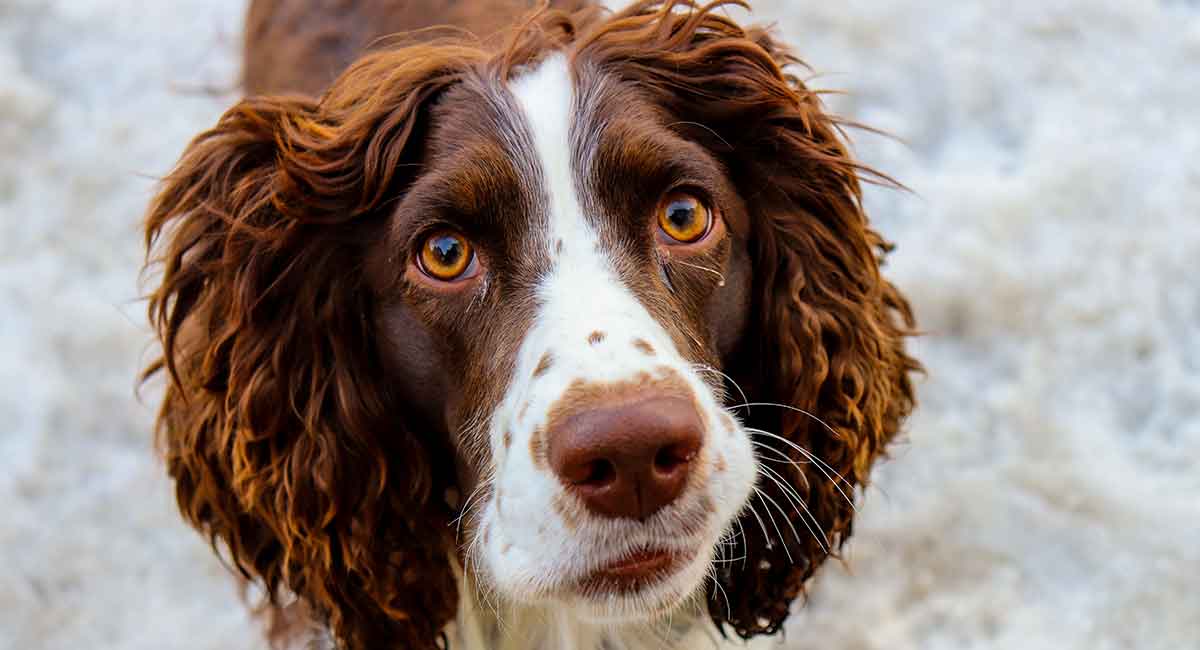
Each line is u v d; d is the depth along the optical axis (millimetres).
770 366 606
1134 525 815
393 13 748
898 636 793
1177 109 1016
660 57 578
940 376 880
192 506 653
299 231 581
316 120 593
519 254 544
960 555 815
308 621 696
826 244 606
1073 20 1070
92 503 872
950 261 916
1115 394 873
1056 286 908
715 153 587
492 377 542
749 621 641
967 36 1064
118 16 1147
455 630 639
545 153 548
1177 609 789
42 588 843
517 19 638
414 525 600
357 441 587
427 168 563
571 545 521
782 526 621
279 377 591
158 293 611
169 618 834
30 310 961
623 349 515
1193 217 941
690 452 513
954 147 1011
